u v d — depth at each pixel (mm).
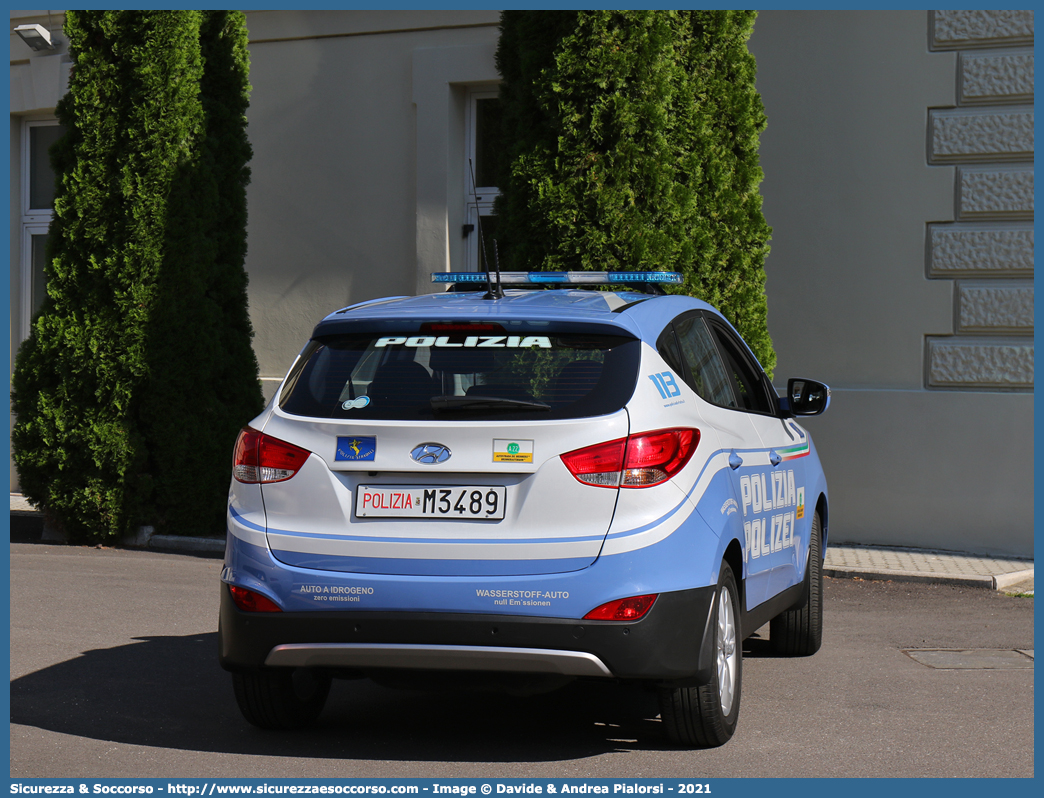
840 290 33156
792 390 19609
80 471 32875
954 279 32094
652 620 12766
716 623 13656
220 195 34938
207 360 33562
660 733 15148
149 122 32344
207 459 33594
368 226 39406
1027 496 31219
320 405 13633
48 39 42750
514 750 14312
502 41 30828
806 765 13719
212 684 17625
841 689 17750
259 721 15031
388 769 13445
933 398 32062
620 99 26797
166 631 21422
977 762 13969
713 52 29297
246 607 13461
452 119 38188
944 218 32094
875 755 14180
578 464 12844
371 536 13039
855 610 24922
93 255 32656
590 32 27016
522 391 13211
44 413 32812
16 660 18938
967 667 19406
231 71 35156
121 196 32719
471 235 38750
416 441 13055
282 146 40344
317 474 13312
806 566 19922
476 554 12797
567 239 27062
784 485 17984
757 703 16812
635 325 13969
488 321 13703
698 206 28672
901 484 32406
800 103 33438
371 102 39281
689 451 13547
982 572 28625
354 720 15828
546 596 12695
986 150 31656
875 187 32750
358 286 39562
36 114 44312
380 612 12914
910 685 18031
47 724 15336
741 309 29266
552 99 27312
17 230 44438
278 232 40469
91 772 13312
